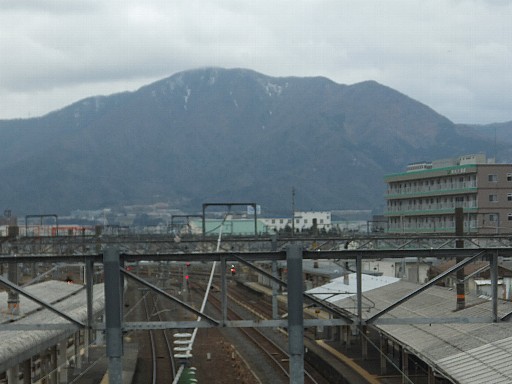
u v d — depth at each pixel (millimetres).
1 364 22953
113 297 17859
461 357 26172
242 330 61969
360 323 18641
